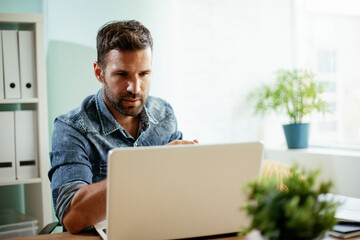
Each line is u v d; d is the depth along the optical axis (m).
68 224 1.34
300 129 3.08
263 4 3.31
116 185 1.08
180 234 1.18
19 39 2.27
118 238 1.12
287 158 3.05
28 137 2.30
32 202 2.46
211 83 3.16
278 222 0.80
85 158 1.67
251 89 3.30
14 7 2.54
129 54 1.69
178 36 3.04
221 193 1.19
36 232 2.27
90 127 1.78
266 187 0.83
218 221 1.21
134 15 2.79
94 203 1.30
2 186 2.56
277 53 3.38
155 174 1.10
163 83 2.89
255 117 3.33
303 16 3.39
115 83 1.73
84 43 2.66
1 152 2.23
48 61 2.58
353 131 3.14
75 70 2.64
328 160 2.78
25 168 2.29
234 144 1.18
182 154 1.12
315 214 0.82
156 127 2.02
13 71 2.26
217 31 3.17
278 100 3.06
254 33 3.30
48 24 2.58
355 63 3.11
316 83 3.14
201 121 3.13
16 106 2.55
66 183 1.48
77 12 2.64
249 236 0.89
